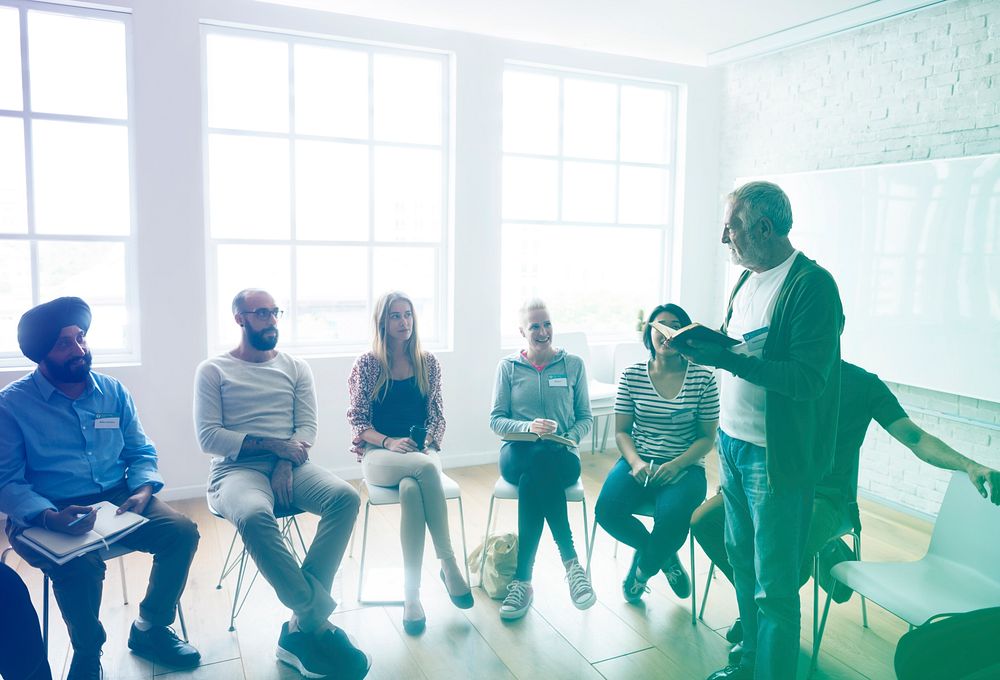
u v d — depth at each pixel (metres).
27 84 3.95
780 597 2.17
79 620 2.34
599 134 5.44
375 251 4.81
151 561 3.41
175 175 4.14
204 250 4.25
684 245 5.67
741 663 2.43
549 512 3.00
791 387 2.02
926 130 4.06
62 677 2.48
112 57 4.09
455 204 4.85
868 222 4.27
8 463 2.42
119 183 4.17
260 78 4.44
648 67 5.37
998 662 1.78
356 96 4.67
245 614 2.94
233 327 4.53
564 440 3.08
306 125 4.58
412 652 2.67
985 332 3.69
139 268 4.12
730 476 2.37
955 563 2.43
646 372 3.14
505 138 5.15
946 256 3.85
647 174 5.64
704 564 3.50
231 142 4.42
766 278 2.21
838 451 2.62
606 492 3.01
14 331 4.04
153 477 2.70
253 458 2.92
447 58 4.85
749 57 5.09
